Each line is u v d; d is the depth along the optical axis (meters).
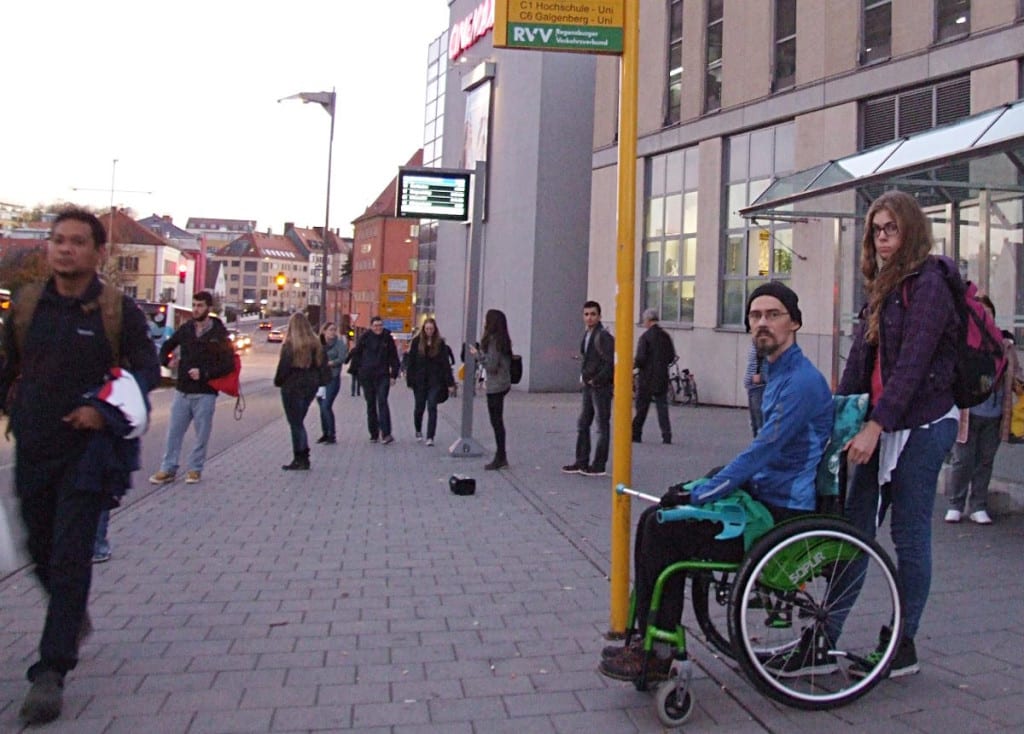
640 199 25.91
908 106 17.83
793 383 4.03
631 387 4.36
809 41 19.88
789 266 20.44
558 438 15.30
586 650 4.76
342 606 5.51
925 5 17.27
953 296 4.21
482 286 35.97
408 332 36.53
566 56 31.70
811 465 4.13
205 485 9.97
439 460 12.40
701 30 23.30
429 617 5.31
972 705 4.00
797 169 20.17
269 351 76.50
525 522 8.07
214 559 6.62
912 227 4.24
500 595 5.77
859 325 4.64
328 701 4.07
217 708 3.97
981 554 6.70
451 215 13.01
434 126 51.16
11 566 4.00
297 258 189.12
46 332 4.04
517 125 33.06
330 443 14.42
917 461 4.22
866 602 4.20
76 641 3.94
